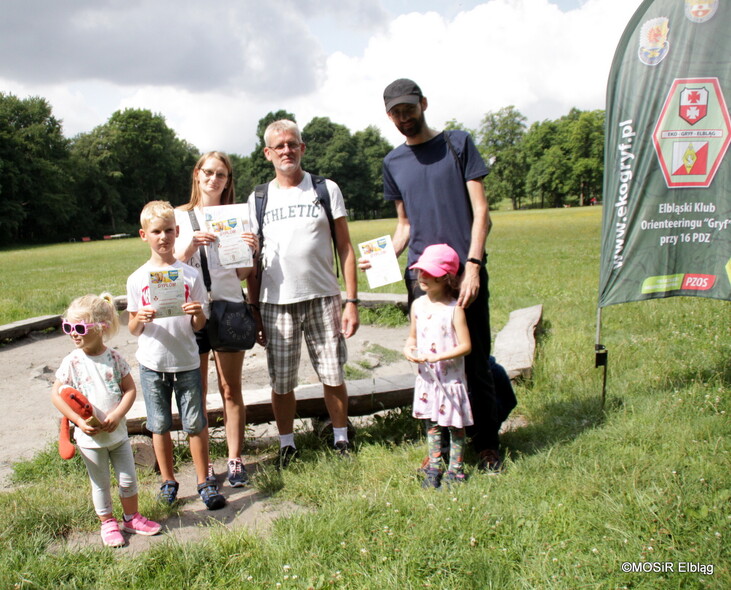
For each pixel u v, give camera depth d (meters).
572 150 94.00
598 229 32.41
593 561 2.53
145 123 81.12
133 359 7.26
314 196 3.88
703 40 3.96
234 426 3.85
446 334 3.40
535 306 8.10
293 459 3.93
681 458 3.39
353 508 3.09
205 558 2.78
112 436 3.09
